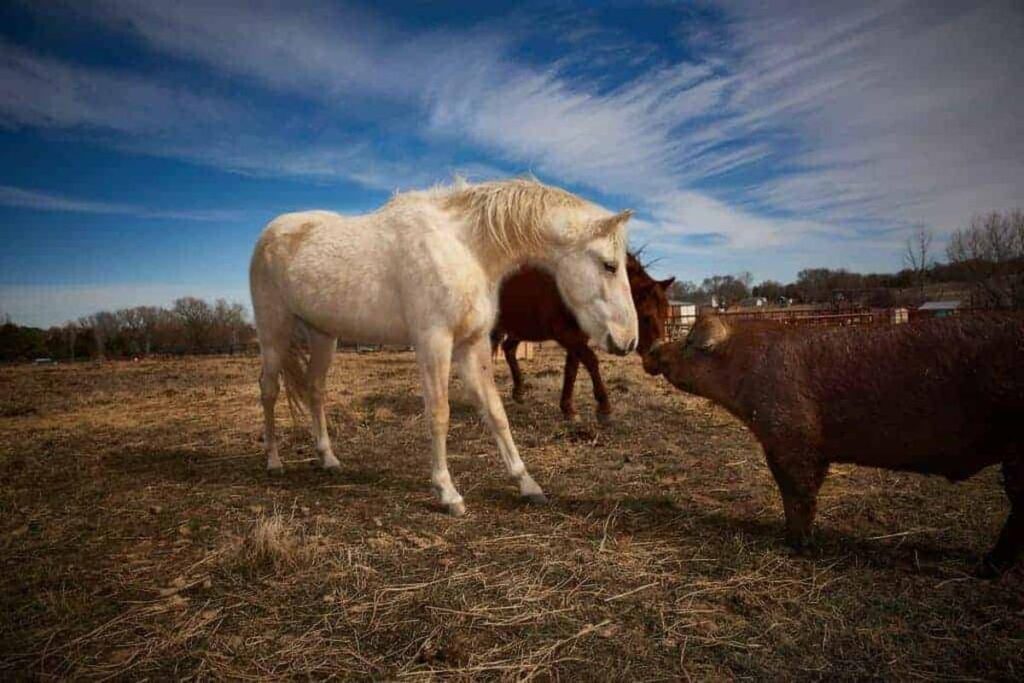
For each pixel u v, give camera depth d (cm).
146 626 245
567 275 405
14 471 520
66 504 418
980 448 263
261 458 549
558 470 466
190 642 232
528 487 395
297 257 443
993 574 265
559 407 736
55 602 266
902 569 278
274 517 357
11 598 273
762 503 376
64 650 228
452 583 274
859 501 370
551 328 623
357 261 414
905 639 222
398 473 479
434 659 216
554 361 1484
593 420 655
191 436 663
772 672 205
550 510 375
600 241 392
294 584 278
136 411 899
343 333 449
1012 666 204
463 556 305
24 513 400
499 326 689
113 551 329
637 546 312
